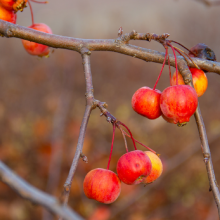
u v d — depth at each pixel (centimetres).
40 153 489
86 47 138
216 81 663
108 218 411
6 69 677
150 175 139
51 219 394
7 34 138
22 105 596
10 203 419
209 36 800
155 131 564
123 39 142
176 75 131
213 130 521
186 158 461
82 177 470
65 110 554
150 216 434
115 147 529
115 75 705
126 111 612
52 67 682
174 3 870
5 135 519
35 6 880
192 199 459
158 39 138
